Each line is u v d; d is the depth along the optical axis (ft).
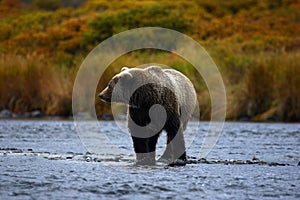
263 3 593.83
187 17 543.80
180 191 115.24
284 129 277.44
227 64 365.81
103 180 126.41
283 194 114.52
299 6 592.19
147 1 596.70
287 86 326.03
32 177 128.67
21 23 580.71
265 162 159.74
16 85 368.68
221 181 127.34
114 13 533.14
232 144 211.00
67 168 143.23
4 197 107.65
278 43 497.05
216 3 589.73
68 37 522.47
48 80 368.07
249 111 334.85
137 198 108.17
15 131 258.37
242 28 536.83
